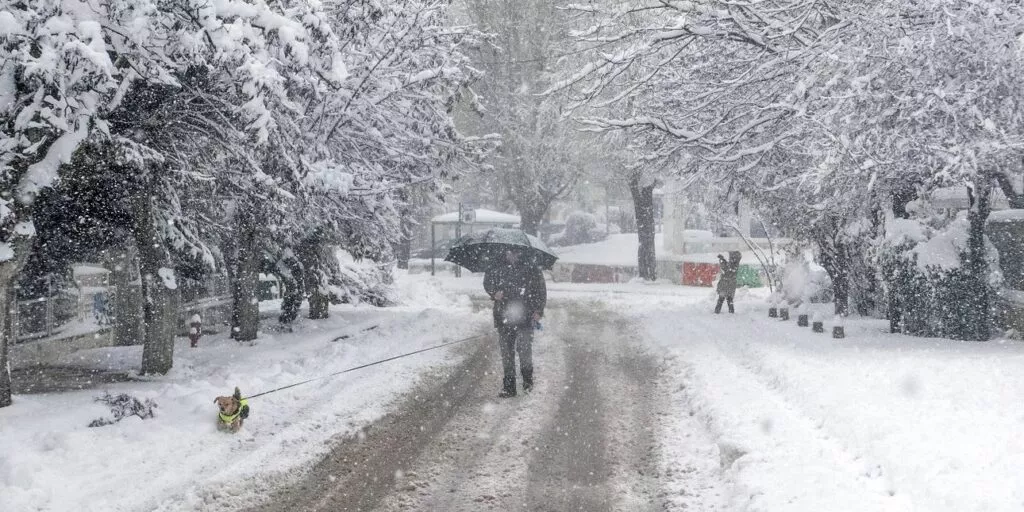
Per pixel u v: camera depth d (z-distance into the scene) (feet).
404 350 44.73
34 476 19.93
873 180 39.19
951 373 28.50
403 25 43.32
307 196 35.14
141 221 35.91
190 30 27.22
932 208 52.13
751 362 36.50
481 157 50.90
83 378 36.01
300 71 31.96
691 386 32.09
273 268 56.54
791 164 54.70
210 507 18.86
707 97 54.19
